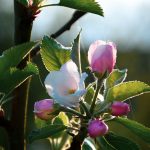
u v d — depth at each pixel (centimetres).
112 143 42
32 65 41
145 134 41
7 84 41
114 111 40
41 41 43
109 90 41
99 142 42
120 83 42
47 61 43
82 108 41
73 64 40
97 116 41
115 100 41
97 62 41
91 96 43
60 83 40
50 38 43
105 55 41
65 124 43
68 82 40
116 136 42
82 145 44
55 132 40
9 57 41
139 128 41
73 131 42
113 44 42
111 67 41
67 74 40
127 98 41
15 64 41
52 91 40
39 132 40
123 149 42
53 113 40
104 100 41
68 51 43
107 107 40
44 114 40
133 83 41
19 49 40
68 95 39
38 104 40
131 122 41
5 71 41
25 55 41
